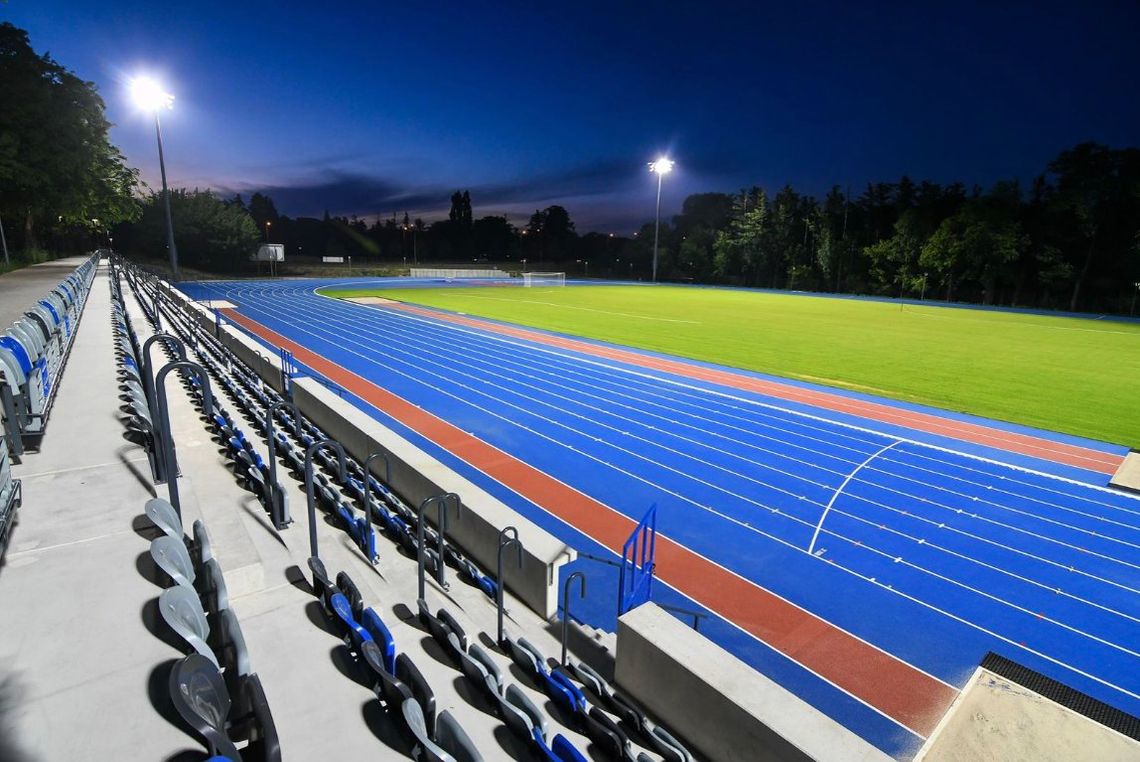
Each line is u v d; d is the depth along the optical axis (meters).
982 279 56.56
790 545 9.28
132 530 5.04
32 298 18.81
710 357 23.61
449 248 121.38
